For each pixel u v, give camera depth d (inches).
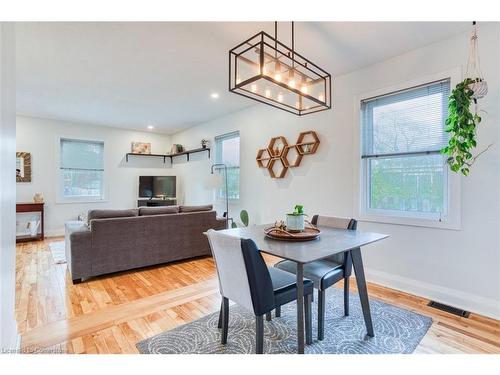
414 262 107.9
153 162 280.5
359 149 125.5
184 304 99.0
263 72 64.2
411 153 111.3
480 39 91.6
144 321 86.1
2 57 50.8
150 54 112.0
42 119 219.8
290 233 73.5
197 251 159.5
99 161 249.4
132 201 266.8
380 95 118.6
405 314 90.3
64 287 115.0
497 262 88.4
